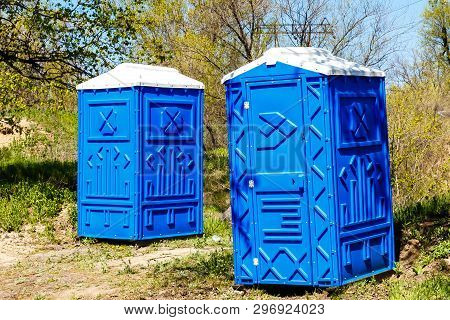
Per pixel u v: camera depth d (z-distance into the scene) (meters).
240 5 20.12
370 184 7.20
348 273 6.84
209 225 11.91
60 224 12.04
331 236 6.71
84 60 15.01
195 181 11.31
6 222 11.85
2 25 14.66
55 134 20.23
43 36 14.70
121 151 10.79
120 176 10.80
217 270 8.17
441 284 6.65
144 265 9.12
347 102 6.93
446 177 12.82
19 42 15.05
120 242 11.00
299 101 6.78
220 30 20.92
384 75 7.43
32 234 11.52
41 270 9.05
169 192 10.98
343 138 6.84
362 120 7.10
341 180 6.82
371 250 7.17
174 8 21.31
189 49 20.20
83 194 11.23
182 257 9.44
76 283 8.16
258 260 7.05
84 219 11.23
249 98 7.02
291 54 7.08
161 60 15.44
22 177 15.03
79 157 11.23
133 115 10.60
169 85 10.88
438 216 9.05
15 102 15.44
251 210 7.07
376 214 7.27
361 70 7.11
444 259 7.42
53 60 14.95
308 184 6.79
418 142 13.01
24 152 18.42
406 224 8.56
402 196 12.64
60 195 13.58
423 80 23.19
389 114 13.25
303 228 6.84
